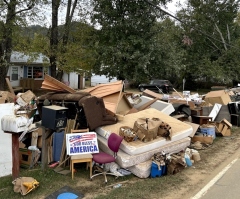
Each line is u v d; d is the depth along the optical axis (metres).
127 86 33.22
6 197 5.03
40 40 15.52
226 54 28.14
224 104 13.02
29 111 8.56
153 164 6.17
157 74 16.89
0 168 6.04
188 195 5.21
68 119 6.92
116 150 5.89
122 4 16.14
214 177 6.18
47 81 7.54
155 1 15.95
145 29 16.48
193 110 10.94
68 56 15.52
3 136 6.06
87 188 5.46
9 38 15.23
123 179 5.96
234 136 10.62
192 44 28.72
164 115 8.39
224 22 29.34
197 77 32.34
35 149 6.57
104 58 15.98
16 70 23.75
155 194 5.22
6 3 13.98
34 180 5.38
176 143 7.15
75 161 5.80
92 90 8.82
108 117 7.21
